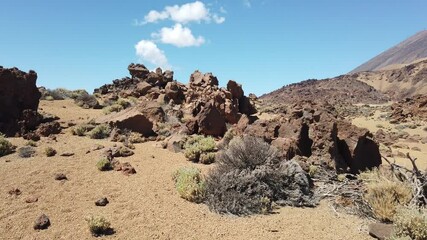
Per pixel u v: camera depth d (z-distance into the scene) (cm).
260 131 1711
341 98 15650
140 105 2558
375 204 984
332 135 1551
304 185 1190
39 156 1459
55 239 830
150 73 4494
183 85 4091
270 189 1131
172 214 987
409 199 975
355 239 859
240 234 881
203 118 2155
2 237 831
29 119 1939
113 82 4569
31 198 1029
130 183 1205
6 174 1228
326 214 1030
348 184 1244
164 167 1415
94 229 862
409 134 3819
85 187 1149
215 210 1027
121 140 1844
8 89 1975
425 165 2028
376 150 1609
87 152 1532
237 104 3491
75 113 2642
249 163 1238
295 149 1520
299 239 856
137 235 860
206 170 1394
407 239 758
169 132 2116
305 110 2027
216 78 4178
